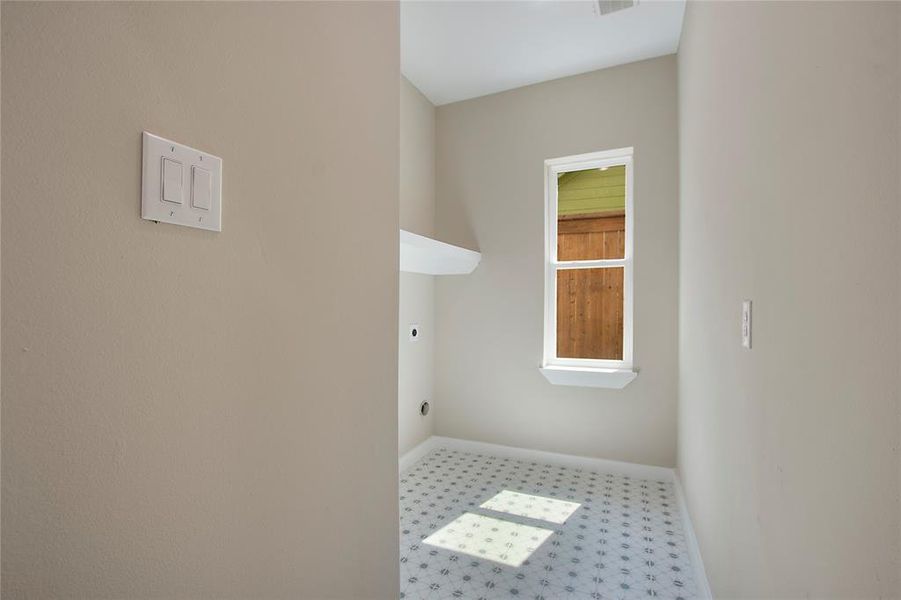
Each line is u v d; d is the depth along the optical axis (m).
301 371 0.87
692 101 1.94
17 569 0.48
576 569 1.75
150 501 0.61
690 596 1.60
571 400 2.85
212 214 0.68
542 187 2.93
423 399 3.12
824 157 0.67
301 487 0.87
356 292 1.02
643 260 2.66
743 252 1.10
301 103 0.87
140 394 0.59
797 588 0.76
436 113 3.24
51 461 0.50
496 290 3.07
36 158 0.49
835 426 0.63
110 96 0.55
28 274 0.48
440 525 2.09
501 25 2.32
